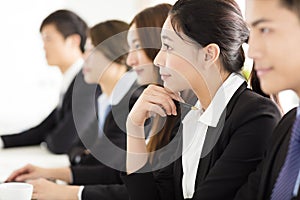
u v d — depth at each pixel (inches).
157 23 58.8
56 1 153.6
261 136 46.0
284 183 37.8
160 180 53.8
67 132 102.6
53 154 102.5
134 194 52.8
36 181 64.4
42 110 152.3
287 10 34.5
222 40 47.9
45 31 112.3
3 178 79.0
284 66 35.4
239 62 49.6
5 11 150.3
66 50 112.5
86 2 156.2
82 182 75.5
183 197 52.1
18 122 147.7
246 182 45.3
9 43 151.3
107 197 61.7
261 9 35.4
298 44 34.9
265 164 41.6
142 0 149.9
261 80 36.7
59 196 62.6
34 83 153.0
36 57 152.9
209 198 46.3
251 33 36.6
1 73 151.2
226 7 48.5
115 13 154.7
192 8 47.7
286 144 40.1
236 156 46.1
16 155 100.8
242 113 47.2
